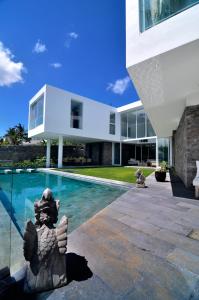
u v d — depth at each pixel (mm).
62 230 1943
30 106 18812
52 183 10172
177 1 3514
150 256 2420
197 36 3256
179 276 2039
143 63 4012
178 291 1831
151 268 2174
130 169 16391
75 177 11031
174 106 7266
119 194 7066
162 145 19359
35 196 7148
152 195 5938
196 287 1883
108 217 3877
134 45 4074
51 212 1952
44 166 17812
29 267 1843
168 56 3734
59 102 15875
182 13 3445
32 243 1833
